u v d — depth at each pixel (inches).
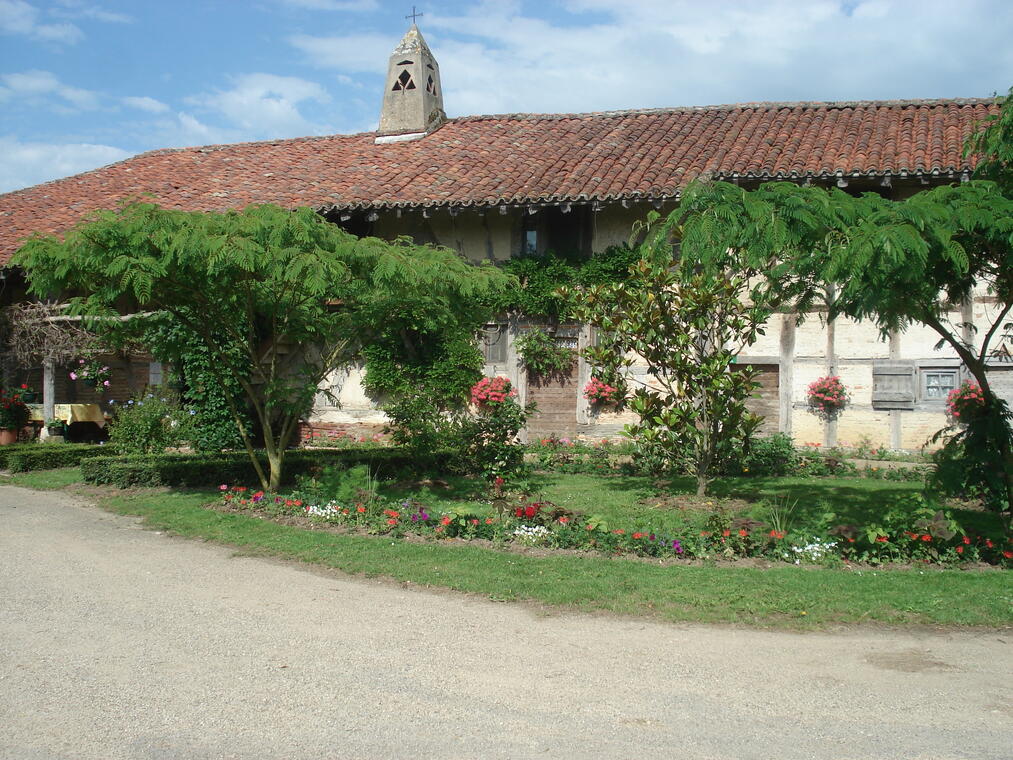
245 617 211.8
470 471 460.4
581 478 457.7
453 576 248.1
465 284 321.1
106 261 293.9
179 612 214.8
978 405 303.0
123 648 188.4
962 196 250.4
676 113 674.8
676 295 373.7
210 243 285.1
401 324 373.7
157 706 157.9
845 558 273.3
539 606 225.6
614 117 689.0
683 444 393.4
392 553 274.2
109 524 322.0
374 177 613.9
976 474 298.8
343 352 402.6
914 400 508.7
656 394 393.1
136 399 533.0
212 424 529.0
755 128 605.3
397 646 192.7
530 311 573.3
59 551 277.7
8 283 614.5
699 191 258.2
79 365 600.4
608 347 386.6
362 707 158.7
